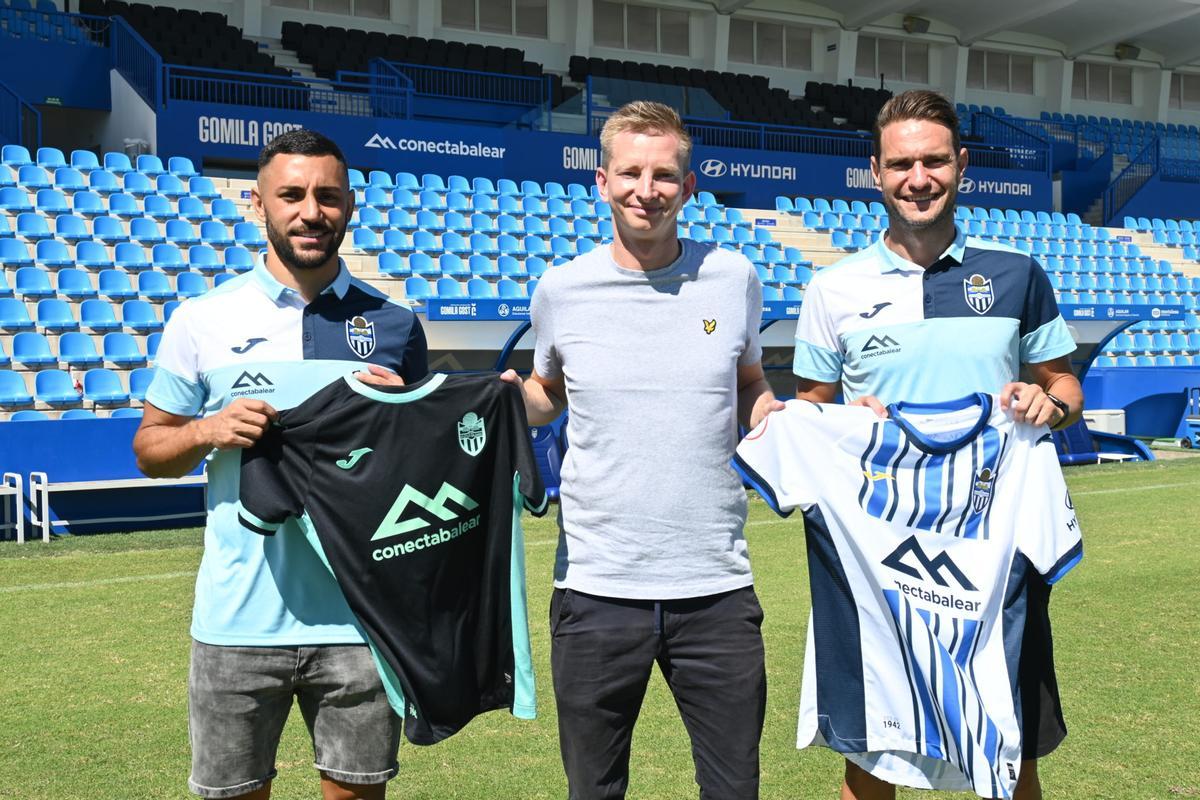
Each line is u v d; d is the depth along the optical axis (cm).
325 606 257
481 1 2295
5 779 365
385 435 256
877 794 292
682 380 260
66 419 837
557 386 288
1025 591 275
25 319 1102
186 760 382
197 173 1555
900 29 2655
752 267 275
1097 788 355
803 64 2628
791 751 395
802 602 595
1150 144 2420
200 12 1950
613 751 267
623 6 2434
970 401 273
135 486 828
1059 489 277
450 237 1491
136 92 1620
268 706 260
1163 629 536
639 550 259
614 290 263
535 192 1752
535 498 262
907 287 281
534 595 610
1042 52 2828
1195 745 390
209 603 257
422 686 255
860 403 280
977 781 263
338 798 264
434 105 1877
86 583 647
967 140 2336
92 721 419
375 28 2173
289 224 254
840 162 2080
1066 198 2480
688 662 263
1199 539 750
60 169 1346
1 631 543
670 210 253
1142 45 2908
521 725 428
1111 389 1459
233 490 256
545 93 2105
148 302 1186
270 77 1647
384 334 270
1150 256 2109
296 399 261
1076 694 444
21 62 1666
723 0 2448
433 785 367
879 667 279
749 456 278
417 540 257
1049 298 285
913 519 277
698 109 2011
